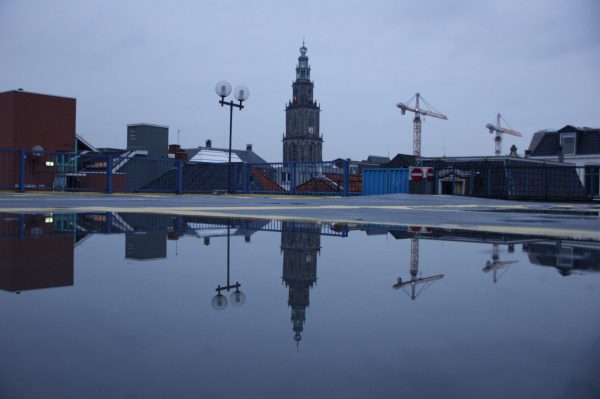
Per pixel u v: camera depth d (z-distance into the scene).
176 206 7.95
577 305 1.46
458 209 8.30
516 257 2.47
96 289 1.65
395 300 1.52
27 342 1.08
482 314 1.35
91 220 4.66
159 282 1.78
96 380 0.88
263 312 1.36
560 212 7.80
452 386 0.86
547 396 0.83
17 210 6.23
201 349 1.05
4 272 1.93
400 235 3.56
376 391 0.84
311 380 0.89
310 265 2.22
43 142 33.44
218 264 2.21
